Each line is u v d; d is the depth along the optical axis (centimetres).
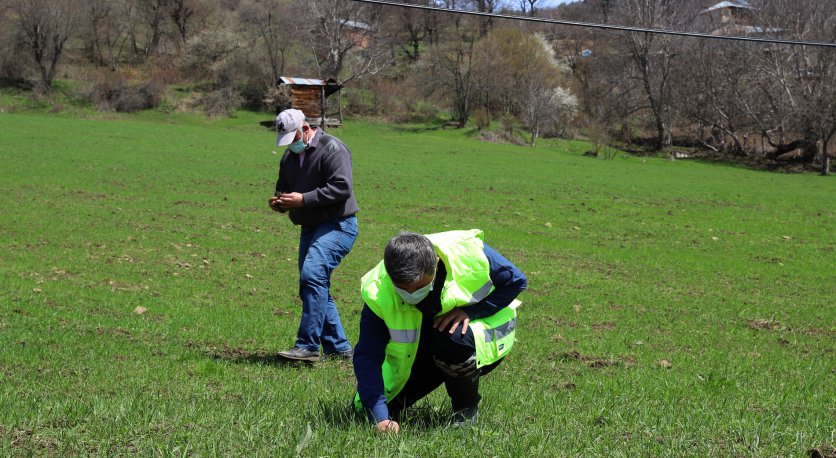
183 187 2733
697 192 3522
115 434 437
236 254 1630
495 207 2664
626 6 7981
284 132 736
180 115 7962
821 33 6562
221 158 3825
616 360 895
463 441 443
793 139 8744
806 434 482
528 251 1875
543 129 8519
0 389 606
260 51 9006
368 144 5875
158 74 8788
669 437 472
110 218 1997
